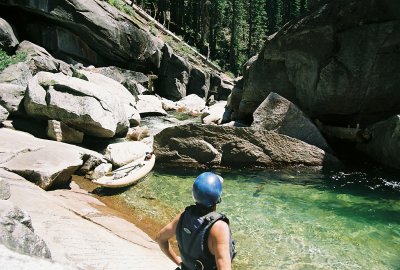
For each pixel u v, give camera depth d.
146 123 20.69
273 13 76.38
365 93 14.74
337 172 13.28
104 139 14.73
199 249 2.99
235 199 10.57
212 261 3.00
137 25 32.78
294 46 15.89
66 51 28.47
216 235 2.95
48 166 10.02
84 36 29.20
